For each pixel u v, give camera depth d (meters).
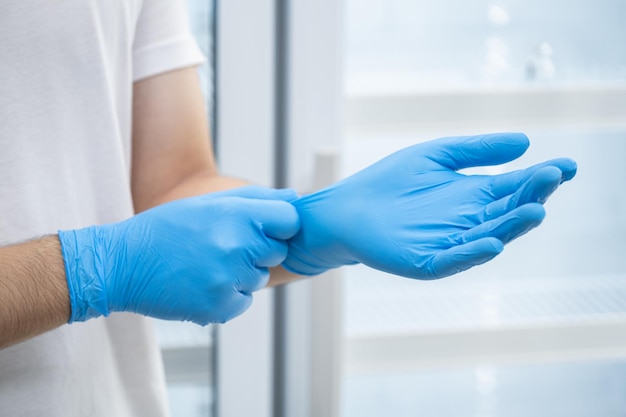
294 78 1.56
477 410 2.03
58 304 0.80
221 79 1.54
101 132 0.94
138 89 1.05
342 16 1.55
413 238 0.77
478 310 1.86
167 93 1.05
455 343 1.73
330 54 1.56
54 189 0.91
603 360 2.03
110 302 0.83
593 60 1.87
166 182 1.06
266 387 1.68
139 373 1.03
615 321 1.78
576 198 1.98
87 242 0.83
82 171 0.94
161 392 1.05
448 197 0.78
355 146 1.89
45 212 0.91
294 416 1.72
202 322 0.84
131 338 1.02
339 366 1.52
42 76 0.89
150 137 1.06
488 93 1.70
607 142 1.96
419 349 1.73
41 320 0.79
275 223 0.84
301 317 1.66
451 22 1.82
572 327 1.77
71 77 0.91
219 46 1.52
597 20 1.85
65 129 0.92
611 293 1.95
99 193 0.96
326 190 0.88
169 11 1.05
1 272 0.77
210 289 0.82
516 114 1.73
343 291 1.51
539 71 1.85
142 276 0.83
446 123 1.70
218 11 1.50
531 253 2.00
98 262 0.82
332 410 1.54
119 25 0.96
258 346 1.65
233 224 0.84
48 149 0.90
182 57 1.05
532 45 1.85
